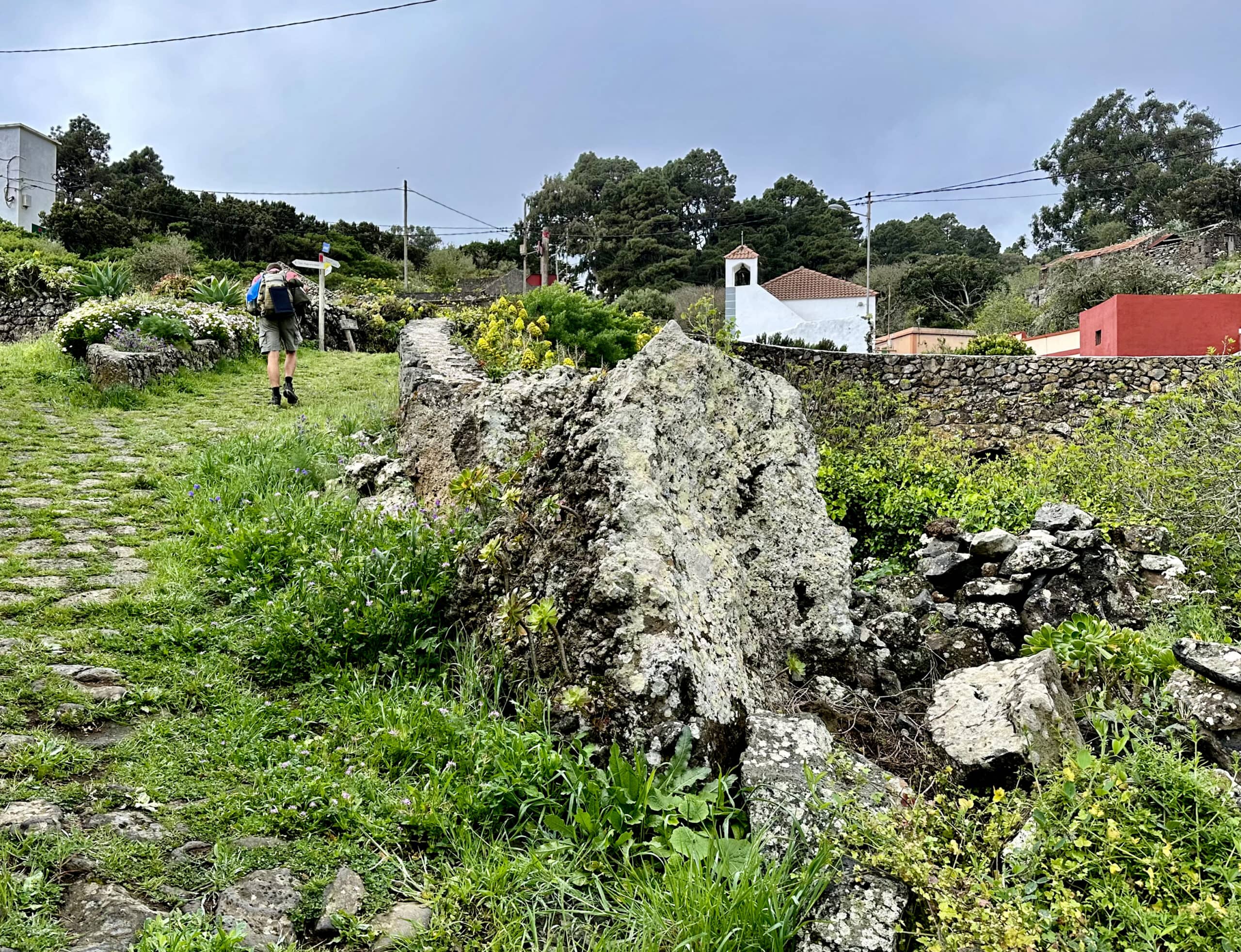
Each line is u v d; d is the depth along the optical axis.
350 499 5.85
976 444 17.19
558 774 2.91
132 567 4.67
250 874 2.38
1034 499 7.82
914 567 6.04
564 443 4.00
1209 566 6.57
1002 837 2.76
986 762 3.13
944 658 4.45
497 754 2.99
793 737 3.17
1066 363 17.22
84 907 2.12
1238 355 10.72
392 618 3.97
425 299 29.64
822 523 4.54
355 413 8.95
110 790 2.66
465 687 3.51
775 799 2.84
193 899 2.25
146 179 67.62
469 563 4.10
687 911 2.38
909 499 7.26
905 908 2.46
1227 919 2.28
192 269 32.69
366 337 20.30
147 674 3.47
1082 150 78.12
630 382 4.06
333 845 2.58
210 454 6.81
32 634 3.70
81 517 5.47
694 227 77.44
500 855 2.61
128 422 8.48
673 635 3.21
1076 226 76.69
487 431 5.79
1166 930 2.29
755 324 38.34
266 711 3.37
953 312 55.19
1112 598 5.05
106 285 17.84
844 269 63.56
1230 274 35.69
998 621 4.67
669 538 3.52
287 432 7.63
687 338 4.38
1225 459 8.04
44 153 36.12
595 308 15.30
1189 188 52.84
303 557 4.64
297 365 13.67
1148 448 9.06
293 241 46.59
